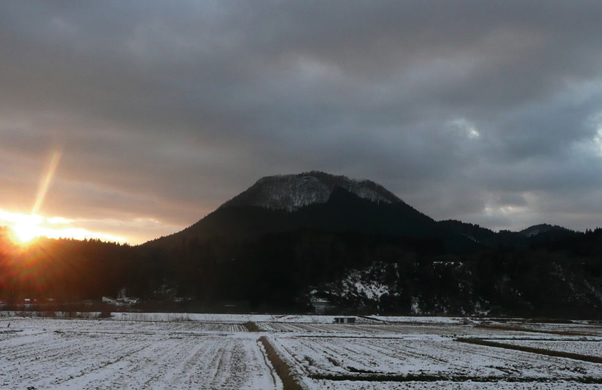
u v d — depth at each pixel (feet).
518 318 450.71
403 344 178.50
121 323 278.67
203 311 479.00
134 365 114.42
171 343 166.61
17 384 90.12
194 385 91.97
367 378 103.86
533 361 134.41
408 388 94.32
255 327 267.18
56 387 87.81
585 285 576.61
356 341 188.14
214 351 145.28
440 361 131.64
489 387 96.94
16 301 486.79
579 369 121.08
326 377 103.40
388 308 537.24
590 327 334.03
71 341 165.17
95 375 100.42
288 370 106.42
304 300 539.29
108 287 584.40
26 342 159.02
